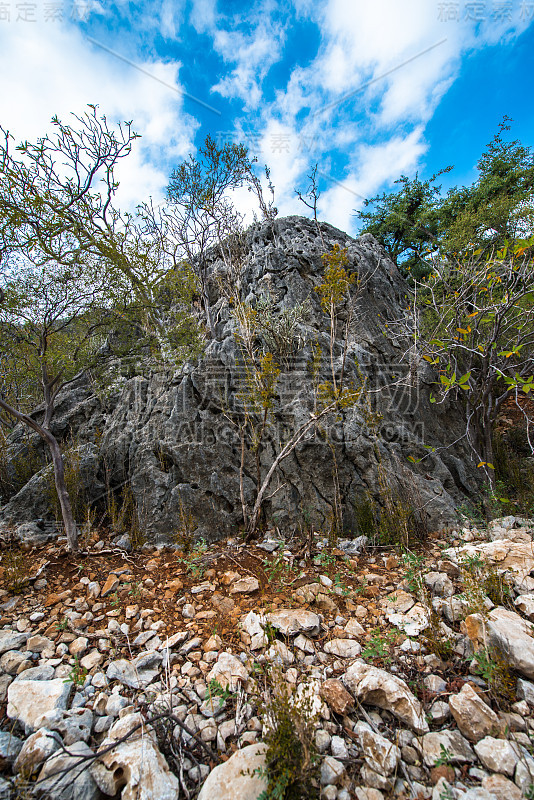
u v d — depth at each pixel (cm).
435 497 428
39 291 389
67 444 522
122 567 359
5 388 578
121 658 251
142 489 432
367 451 438
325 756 174
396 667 225
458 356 557
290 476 425
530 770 159
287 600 298
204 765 179
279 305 571
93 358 462
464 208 1050
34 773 173
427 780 166
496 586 266
